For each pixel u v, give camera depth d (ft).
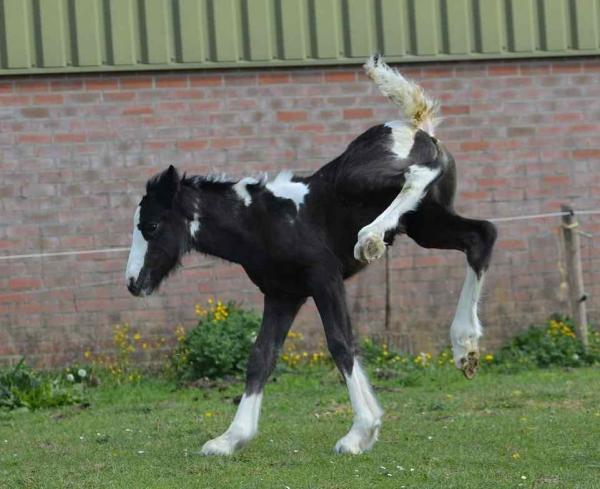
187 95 46.47
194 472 27.76
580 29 48.62
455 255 47.80
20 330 45.50
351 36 47.06
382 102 47.52
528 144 48.62
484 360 45.70
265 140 46.96
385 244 28.45
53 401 40.42
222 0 46.26
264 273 29.81
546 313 48.49
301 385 42.04
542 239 48.49
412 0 47.47
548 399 36.88
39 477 28.07
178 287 46.26
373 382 42.04
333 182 29.45
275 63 46.62
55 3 45.39
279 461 28.58
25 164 45.65
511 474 26.76
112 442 32.42
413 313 47.57
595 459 28.09
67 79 45.80
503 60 48.34
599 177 49.14
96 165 46.03
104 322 45.93
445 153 29.66
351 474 27.02
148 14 45.91
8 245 45.55
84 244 45.96
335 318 29.19
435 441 30.76
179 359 45.09
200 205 29.60
